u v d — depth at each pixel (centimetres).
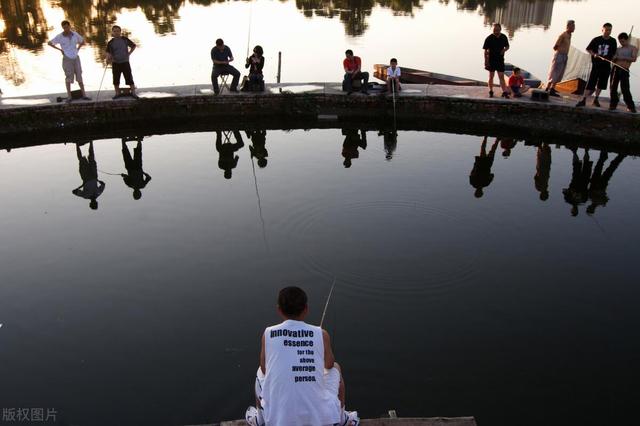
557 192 962
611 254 747
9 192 957
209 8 3772
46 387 509
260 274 694
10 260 728
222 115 1425
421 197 932
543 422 469
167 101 1377
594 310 623
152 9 3562
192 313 616
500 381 516
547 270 707
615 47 1198
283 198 922
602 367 534
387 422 372
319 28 2953
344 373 525
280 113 1439
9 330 589
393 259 729
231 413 478
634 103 1264
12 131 1261
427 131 1342
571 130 1275
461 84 1627
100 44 2378
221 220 841
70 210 883
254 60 1430
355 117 1442
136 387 507
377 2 4100
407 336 578
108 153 1169
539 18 3291
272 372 294
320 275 692
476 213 871
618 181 1020
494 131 1336
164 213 866
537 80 1545
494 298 645
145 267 710
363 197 926
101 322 602
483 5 4012
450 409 483
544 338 576
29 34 2583
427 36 2744
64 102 1299
